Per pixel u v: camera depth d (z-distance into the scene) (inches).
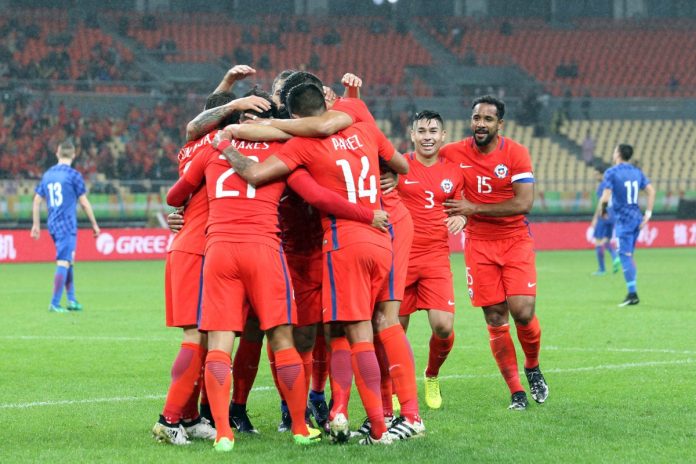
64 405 559.8
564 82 3577.8
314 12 3710.6
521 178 566.6
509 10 3890.3
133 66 3058.6
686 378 630.5
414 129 576.7
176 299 462.9
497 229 568.4
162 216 2415.1
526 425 488.4
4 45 2994.6
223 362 439.8
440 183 567.2
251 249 440.8
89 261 2174.0
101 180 2551.7
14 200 2343.8
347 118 465.7
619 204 1151.0
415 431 460.1
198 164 462.6
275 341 452.4
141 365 720.3
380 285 459.8
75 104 2802.7
